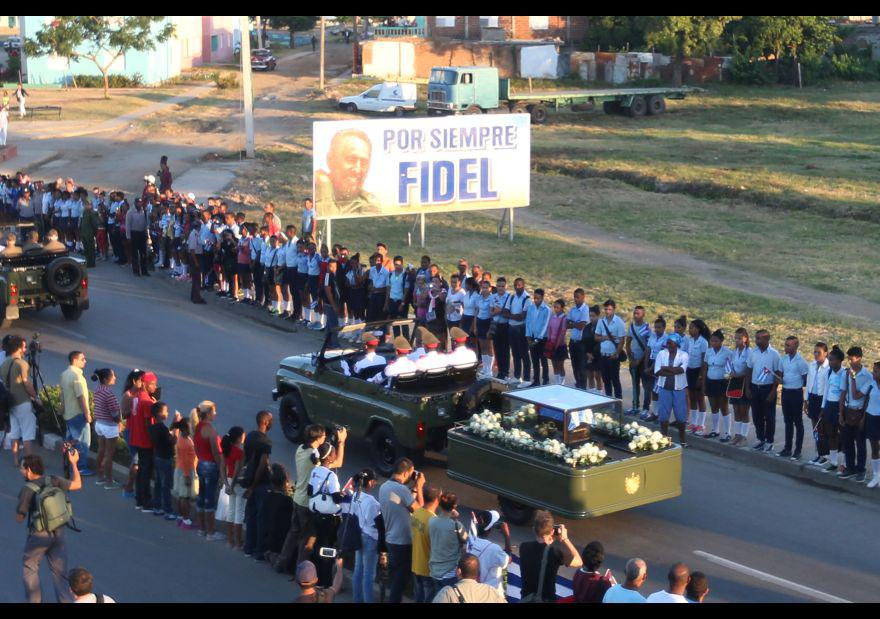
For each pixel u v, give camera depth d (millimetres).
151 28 75750
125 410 14242
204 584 12141
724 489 15250
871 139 51562
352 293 22625
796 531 13758
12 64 79312
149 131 56031
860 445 15258
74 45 70625
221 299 26266
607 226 36000
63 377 15453
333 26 133750
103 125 57438
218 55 96375
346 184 28109
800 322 23953
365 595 11273
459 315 20578
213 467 13328
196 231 26203
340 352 16531
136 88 74125
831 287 27734
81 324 24172
